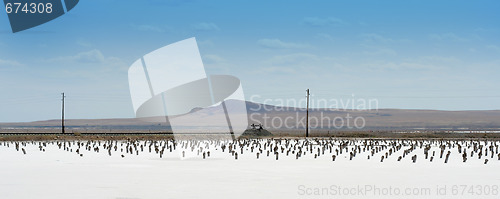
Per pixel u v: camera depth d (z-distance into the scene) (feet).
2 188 100.53
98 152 202.08
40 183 107.55
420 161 165.17
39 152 200.44
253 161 161.07
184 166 143.95
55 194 93.50
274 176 121.19
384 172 131.34
